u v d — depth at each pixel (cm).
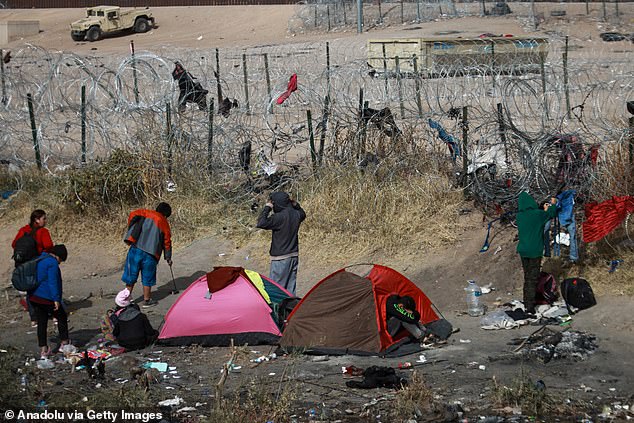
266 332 1156
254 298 1162
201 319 1162
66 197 1703
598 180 1416
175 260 1562
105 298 1416
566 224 1264
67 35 5925
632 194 1391
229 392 969
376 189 1577
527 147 1494
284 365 1070
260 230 1614
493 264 1386
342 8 5738
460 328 1187
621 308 1169
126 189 1719
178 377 1033
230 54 4306
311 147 1691
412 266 1426
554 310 1195
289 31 5616
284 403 907
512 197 1490
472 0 5938
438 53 3472
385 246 1483
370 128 1673
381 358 1083
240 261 1537
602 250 1329
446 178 1606
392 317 1119
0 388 914
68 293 1445
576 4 5856
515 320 1182
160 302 1372
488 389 951
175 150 1758
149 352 1145
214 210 1692
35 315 1177
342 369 1041
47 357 1110
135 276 1331
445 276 1384
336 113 1742
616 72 2873
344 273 1147
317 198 1600
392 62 3603
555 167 1480
